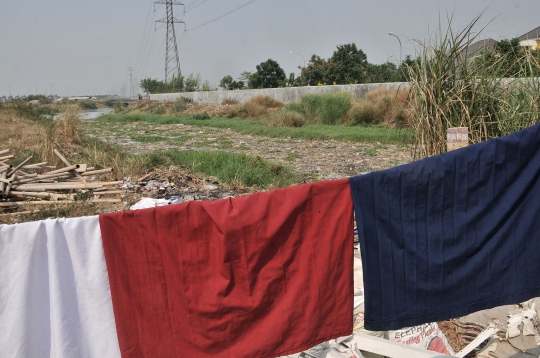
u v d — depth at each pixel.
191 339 2.64
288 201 2.63
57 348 2.45
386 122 22.66
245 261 2.61
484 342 4.04
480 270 2.93
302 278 2.70
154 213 2.54
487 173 2.86
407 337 3.82
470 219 2.86
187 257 2.59
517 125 5.18
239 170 10.00
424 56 5.36
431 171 2.76
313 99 25.39
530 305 4.32
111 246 2.50
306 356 3.39
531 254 3.01
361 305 4.03
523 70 5.34
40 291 2.48
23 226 2.41
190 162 11.07
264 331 2.67
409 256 2.79
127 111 46.59
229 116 31.97
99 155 11.83
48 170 10.12
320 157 13.71
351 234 2.73
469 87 5.25
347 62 39.91
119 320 2.53
